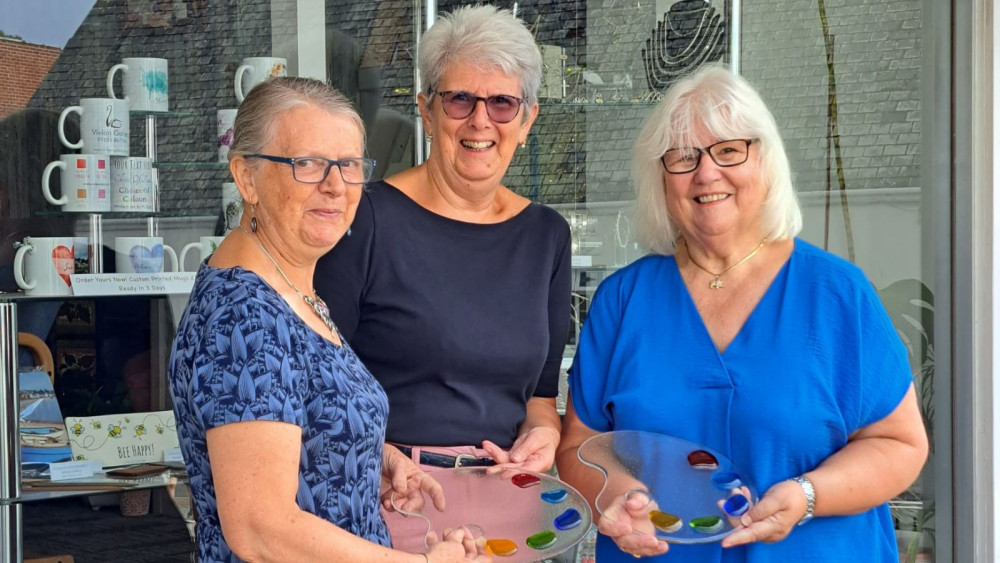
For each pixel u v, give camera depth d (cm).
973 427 261
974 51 257
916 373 272
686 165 185
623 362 195
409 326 187
